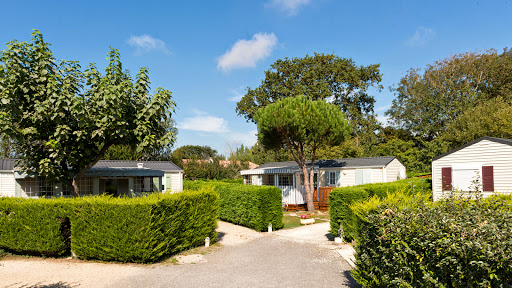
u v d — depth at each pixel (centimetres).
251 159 4600
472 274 331
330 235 1251
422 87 4059
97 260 892
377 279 501
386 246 467
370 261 520
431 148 3362
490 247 318
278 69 3466
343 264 831
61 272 780
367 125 4050
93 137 1099
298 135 1819
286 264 849
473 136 2973
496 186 1547
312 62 3438
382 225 467
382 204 524
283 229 1430
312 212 2002
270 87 3444
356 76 3484
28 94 1094
